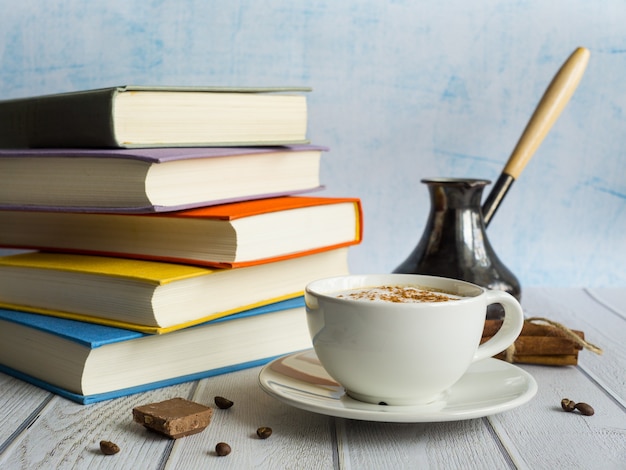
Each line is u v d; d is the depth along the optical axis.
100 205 0.74
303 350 0.81
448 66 1.04
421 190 1.06
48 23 1.01
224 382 0.74
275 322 0.79
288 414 0.68
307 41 1.03
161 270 0.73
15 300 0.79
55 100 0.77
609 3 1.04
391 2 1.03
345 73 1.04
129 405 0.70
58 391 0.72
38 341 0.73
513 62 1.04
